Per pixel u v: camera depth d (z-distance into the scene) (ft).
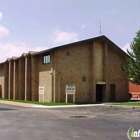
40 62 112.06
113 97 116.47
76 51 107.14
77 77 106.63
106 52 114.83
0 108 80.07
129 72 104.73
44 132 36.01
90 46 111.55
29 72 117.91
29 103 100.99
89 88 109.60
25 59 119.55
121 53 120.26
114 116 56.29
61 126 41.57
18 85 129.29
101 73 113.91
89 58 110.93
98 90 113.19
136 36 101.60
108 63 116.47
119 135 33.53
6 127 40.93
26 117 54.90
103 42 115.03
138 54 100.68
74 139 31.01
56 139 31.09
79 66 107.55
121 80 119.75
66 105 90.22
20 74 124.06
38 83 113.29
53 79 102.22
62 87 102.53
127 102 106.73
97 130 37.45
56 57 101.35
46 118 53.01
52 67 102.94
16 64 131.13
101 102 107.65
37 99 113.70
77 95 105.91
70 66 105.09
